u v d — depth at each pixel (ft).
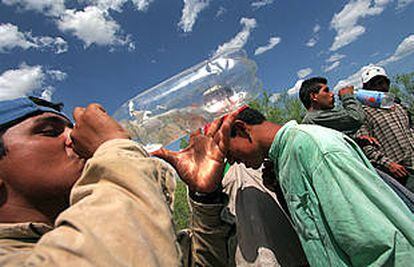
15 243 2.89
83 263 1.96
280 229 5.96
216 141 6.06
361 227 3.91
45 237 2.15
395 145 10.55
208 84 7.22
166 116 6.69
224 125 5.80
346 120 9.04
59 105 4.00
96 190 2.46
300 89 10.12
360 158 4.70
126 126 6.39
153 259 2.16
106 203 2.32
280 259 5.65
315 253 4.60
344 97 9.82
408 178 9.93
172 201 3.15
